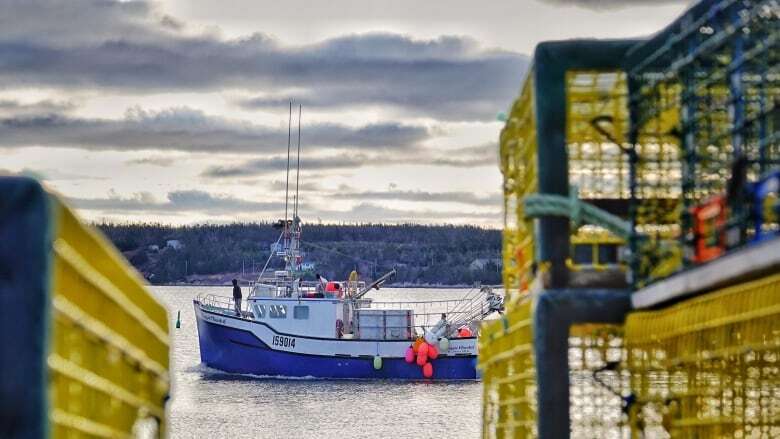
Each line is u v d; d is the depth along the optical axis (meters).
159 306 15.34
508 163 25.23
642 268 18.23
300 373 127.69
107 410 12.11
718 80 16.28
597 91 20.84
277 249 134.12
